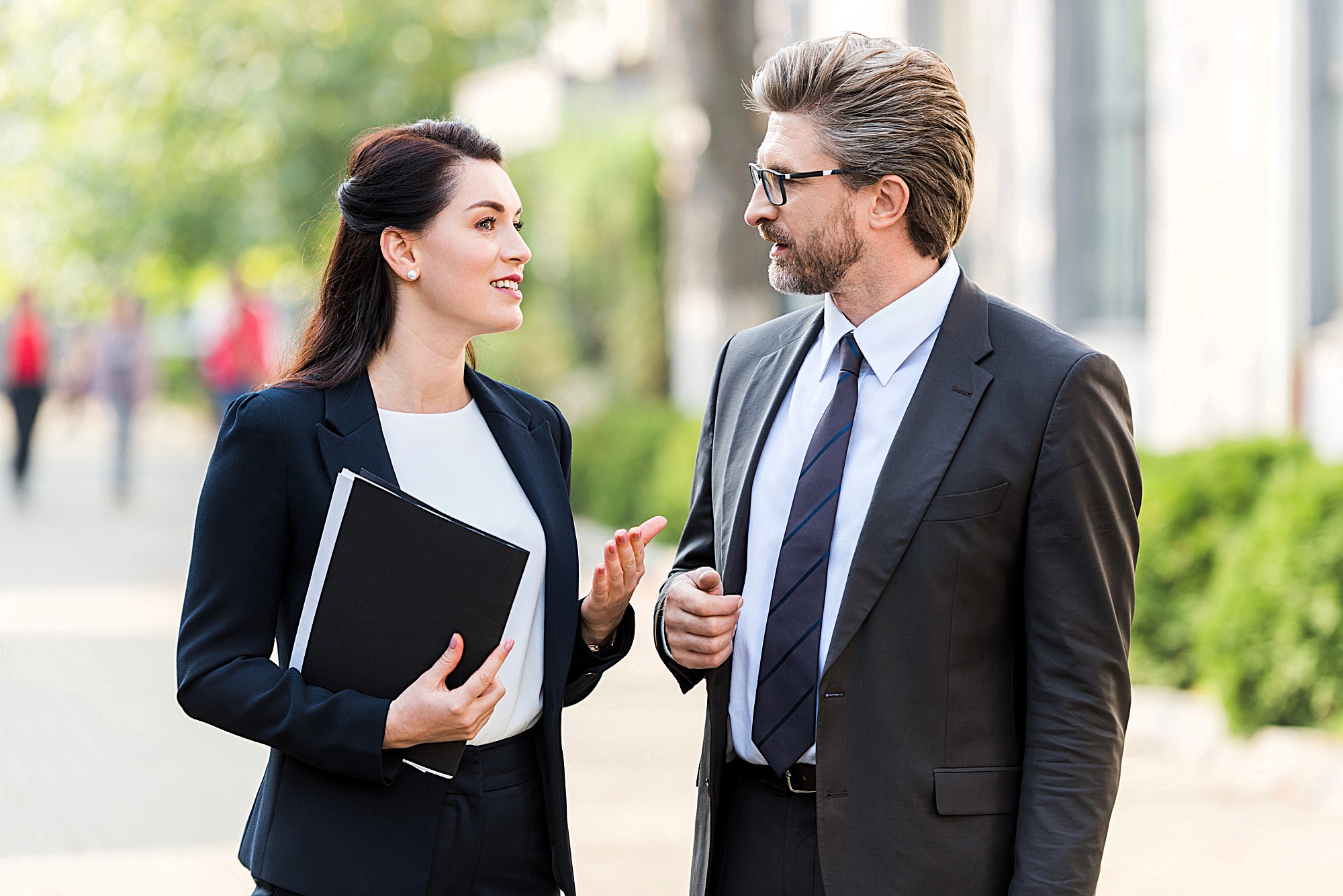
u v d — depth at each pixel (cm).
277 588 339
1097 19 1456
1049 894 311
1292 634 822
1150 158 1394
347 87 2270
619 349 2327
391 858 328
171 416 4362
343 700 319
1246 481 931
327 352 354
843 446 344
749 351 386
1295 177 1180
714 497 373
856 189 337
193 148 2358
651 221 2289
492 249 342
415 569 321
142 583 1534
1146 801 779
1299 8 1170
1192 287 1273
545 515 359
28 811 779
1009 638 339
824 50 342
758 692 342
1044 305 1497
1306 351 1179
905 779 326
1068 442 325
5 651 1188
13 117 2475
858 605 327
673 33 1644
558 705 352
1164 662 948
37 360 2409
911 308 345
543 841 354
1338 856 685
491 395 369
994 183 1571
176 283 3127
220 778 845
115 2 2328
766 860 345
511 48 2444
